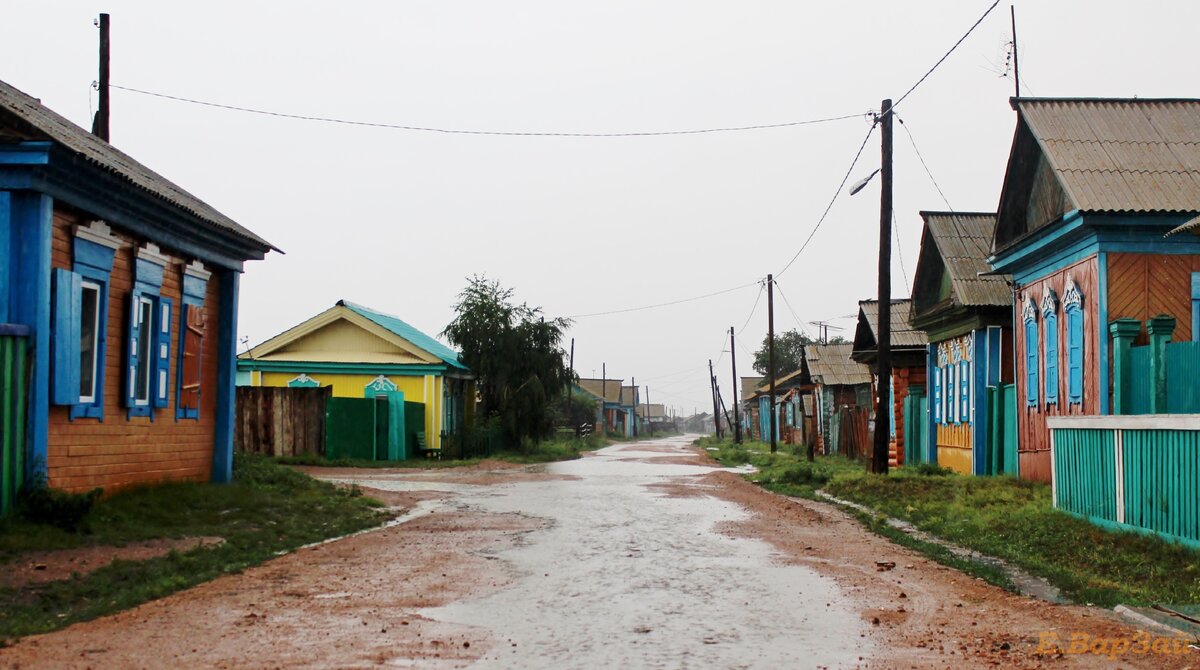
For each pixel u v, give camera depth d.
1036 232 17.19
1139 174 15.98
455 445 35.97
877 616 8.04
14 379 10.91
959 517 14.74
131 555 10.34
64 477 12.20
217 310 17.34
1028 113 17.42
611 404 105.19
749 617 7.91
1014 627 7.66
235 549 11.26
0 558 9.48
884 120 22.52
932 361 26.38
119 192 12.68
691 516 15.98
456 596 8.76
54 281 11.65
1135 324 14.70
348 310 35.81
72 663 6.30
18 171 11.11
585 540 12.74
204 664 6.30
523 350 41.03
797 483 23.20
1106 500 12.31
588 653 6.68
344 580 9.59
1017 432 19.86
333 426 32.84
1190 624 7.72
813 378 45.75
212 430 17.05
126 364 13.77
